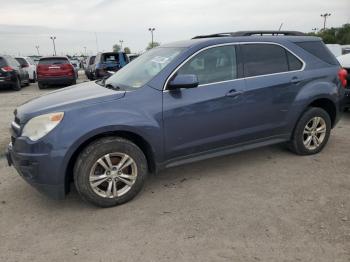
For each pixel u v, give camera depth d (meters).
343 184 4.38
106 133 3.90
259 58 4.73
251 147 4.82
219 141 4.51
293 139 5.23
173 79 4.13
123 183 4.02
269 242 3.21
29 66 19.98
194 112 4.23
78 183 3.79
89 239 3.37
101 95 3.97
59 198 3.76
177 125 4.16
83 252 3.17
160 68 4.24
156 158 4.14
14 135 3.91
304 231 3.36
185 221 3.62
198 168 5.01
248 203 3.95
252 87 4.60
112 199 3.93
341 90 5.46
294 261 2.94
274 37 4.95
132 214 3.80
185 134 4.24
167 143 4.15
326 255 3.01
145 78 4.25
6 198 4.26
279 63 4.89
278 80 4.80
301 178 4.58
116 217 3.75
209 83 4.36
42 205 4.07
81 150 3.83
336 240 3.21
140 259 3.04
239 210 3.80
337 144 5.96
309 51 5.18
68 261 3.05
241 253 3.07
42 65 16.81
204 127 4.34
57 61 17.03
